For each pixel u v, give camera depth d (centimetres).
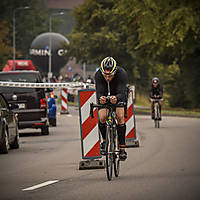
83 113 1577
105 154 1356
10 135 2103
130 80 7375
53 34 13912
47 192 1218
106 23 7219
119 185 1283
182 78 5859
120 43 7050
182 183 1288
